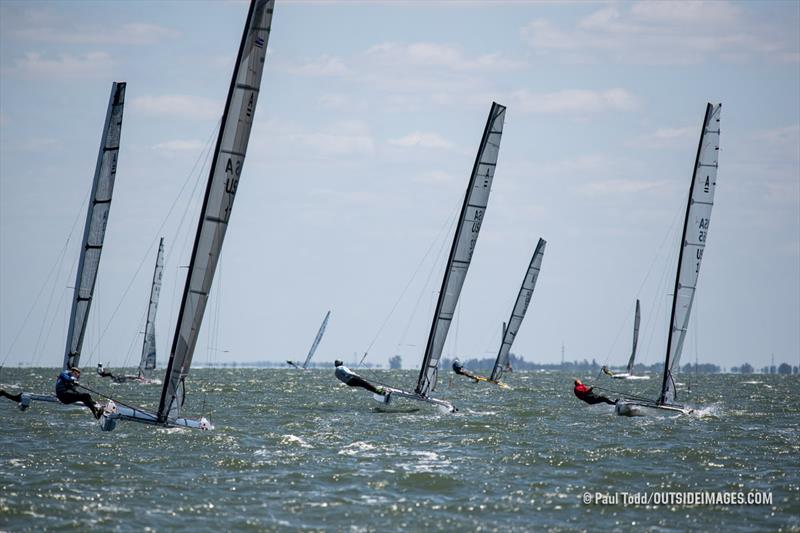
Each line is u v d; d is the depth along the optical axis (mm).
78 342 172125
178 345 134125
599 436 151250
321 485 106625
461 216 191250
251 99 129375
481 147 191000
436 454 128875
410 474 112688
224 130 128750
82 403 134875
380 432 152500
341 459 123000
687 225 191625
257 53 129000
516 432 155375
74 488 102250
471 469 117938
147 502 97188
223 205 129875
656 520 94938
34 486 102625
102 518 90938
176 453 123938
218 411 189875
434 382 193000
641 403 191875
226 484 106000
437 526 90938
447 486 107875
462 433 153125
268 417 176875
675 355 194625
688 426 170500
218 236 130250
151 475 109500
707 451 134000
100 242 172750
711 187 191125
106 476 108500
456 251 191625
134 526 88625
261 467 115875
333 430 154375
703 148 190500
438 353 192125
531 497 103375
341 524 90875
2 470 110938
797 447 140875
